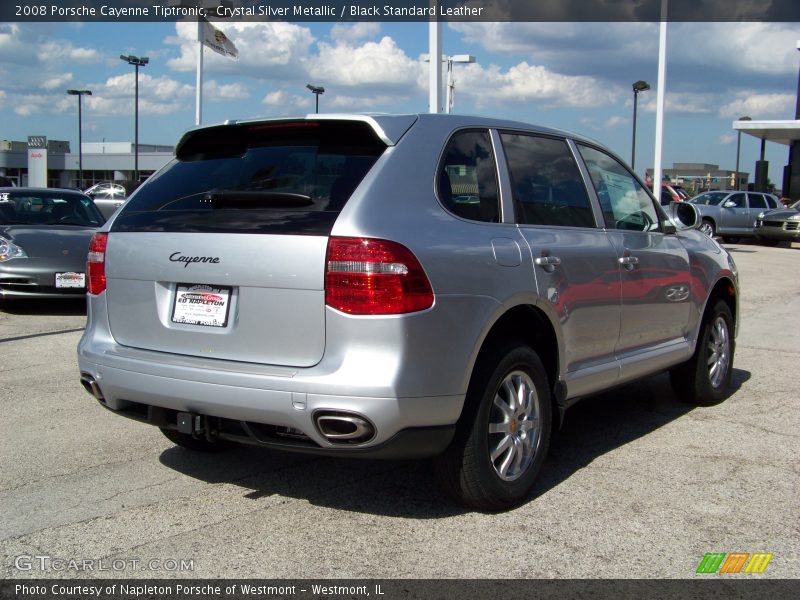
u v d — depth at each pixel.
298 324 3.34
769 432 5.30
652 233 5.17
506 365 3.75
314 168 3.64
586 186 4.65
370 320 3.24
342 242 3.27
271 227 3.43
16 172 76.12
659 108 18.03
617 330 4.65
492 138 4.11
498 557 3.39
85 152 82.75
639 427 5.43
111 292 3.92
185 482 4.27
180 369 3.52
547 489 4.21
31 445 4.86
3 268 9.26
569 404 4.35
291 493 4.12
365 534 3.61
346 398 3.21
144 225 3.84
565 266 4.13
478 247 3.64
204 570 3.26
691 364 5.81
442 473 3.71
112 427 5.25
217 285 3.55
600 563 3.34
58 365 7.04
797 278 15.76
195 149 4.23
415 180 3.58
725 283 6.11
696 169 86.25
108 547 3.47
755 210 27.52
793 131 35.34
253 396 3.34
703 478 4.39
